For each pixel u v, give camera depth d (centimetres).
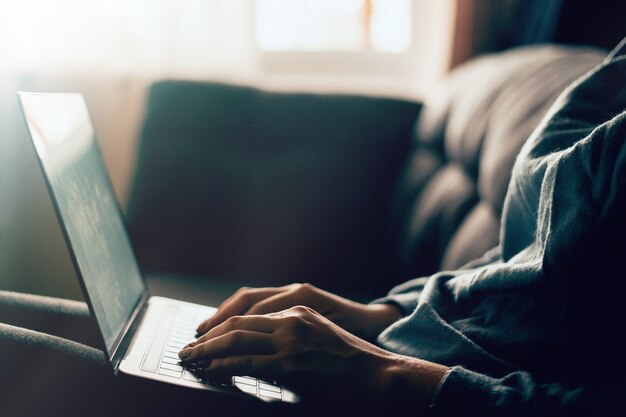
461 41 196
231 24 203
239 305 73
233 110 157
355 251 151
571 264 51
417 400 52
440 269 117
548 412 48
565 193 53
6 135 159
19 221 152
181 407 54
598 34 163
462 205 119
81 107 89
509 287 59
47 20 182
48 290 150
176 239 151
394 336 67
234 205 153
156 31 195
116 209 92
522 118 104
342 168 156
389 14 222
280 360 54
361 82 217
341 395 53
